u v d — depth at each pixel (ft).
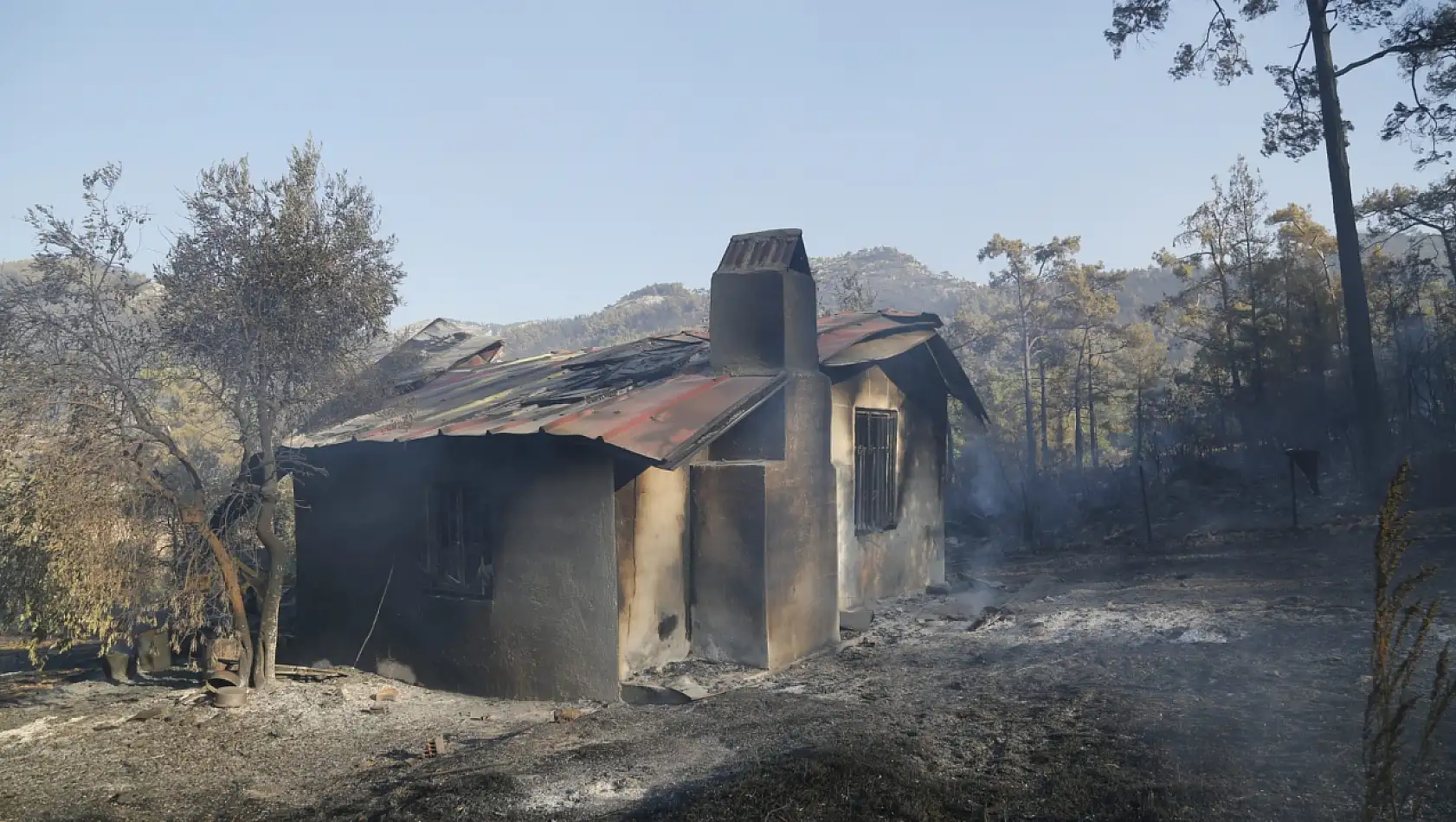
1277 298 133.90
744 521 33.09
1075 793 16.43
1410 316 113.91
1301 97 81.15
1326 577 38.40
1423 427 75.56
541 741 24.88
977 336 212.23
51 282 27.48
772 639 32.71
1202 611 33.71
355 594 36.81
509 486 32.22
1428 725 11.53
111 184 28.53
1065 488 120.67
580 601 30.45
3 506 27.86
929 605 44.19
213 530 31.63
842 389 42.29
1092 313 190.08
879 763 18.66
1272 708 20.08
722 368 35.99
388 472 35.94
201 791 22.97
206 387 29.84
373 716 29.71
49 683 37.50
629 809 18.67
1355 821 14.02
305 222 30.55
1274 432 108.99
